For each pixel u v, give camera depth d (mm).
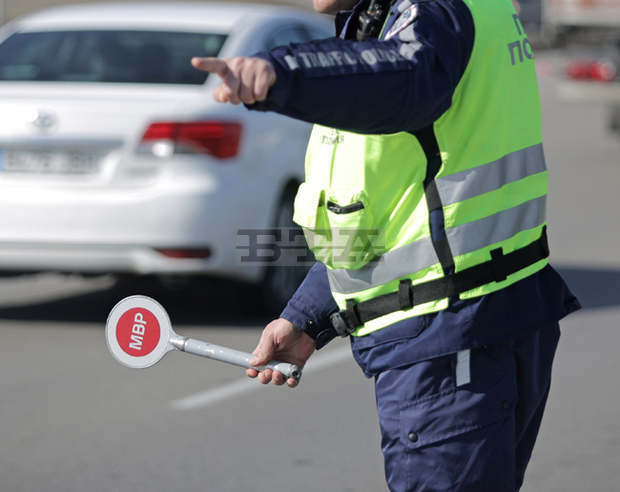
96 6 23203
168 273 19359
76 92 19906
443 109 6461
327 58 5988
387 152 7008
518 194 7230
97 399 16484
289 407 16156
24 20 22891
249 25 21953
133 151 19375
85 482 13125
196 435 14844
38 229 19516
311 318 7965
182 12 22281
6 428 15102
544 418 15633
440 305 7086
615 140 59969
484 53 6980
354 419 15586
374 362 7348
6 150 19781
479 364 7129
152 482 13125
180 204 19172
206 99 19797
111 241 19312
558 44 97688
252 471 13492
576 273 26203
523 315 7199
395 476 7340
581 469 13617
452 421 7094
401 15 6711
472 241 7070
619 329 20672
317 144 7328
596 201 38156
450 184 7012
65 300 23828
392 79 6090
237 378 17734
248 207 19906
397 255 7148
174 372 18047
